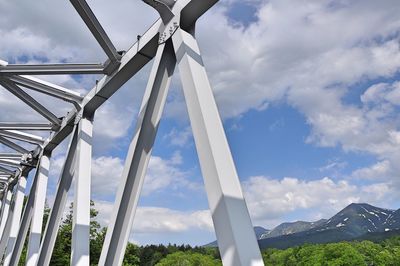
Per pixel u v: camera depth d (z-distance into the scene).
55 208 8.73
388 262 59.00
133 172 5.55
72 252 6.68
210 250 58.69
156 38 5.94
